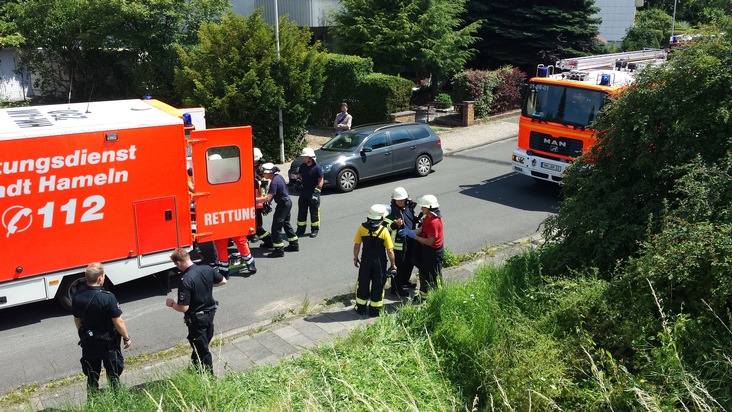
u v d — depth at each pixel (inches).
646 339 232.8
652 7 1841.8
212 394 228.4
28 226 314.7
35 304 355.3
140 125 336.2
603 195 323.3
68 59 921.5
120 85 922.7
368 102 845.8
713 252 225.1
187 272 253.9
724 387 201.3
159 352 298.0
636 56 698.8
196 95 648.4
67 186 320.8
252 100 653.9
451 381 255.1
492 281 315.3
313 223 463.8
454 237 461.4
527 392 218.8
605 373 227.9
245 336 311.6
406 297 356.2
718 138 287.6
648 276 240.5
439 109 997.8
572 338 246.5
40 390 267.3
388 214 354.3
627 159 317.1
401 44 896.3
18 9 893.2
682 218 260.1
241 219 382.0
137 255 348.5
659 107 298.8
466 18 1072.8
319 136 828.0
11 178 305.7
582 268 302.2
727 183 256.5
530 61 1075.9
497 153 759.1
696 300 234.2
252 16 660.7
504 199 562.9
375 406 222.4
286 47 676.7
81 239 330.0
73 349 304.5
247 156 376.8
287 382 243.8
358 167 585.3
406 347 276.5
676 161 294.8
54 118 336.8
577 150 546.3
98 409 220.7
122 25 787.4
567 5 1069.8
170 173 350.3
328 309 343.6
